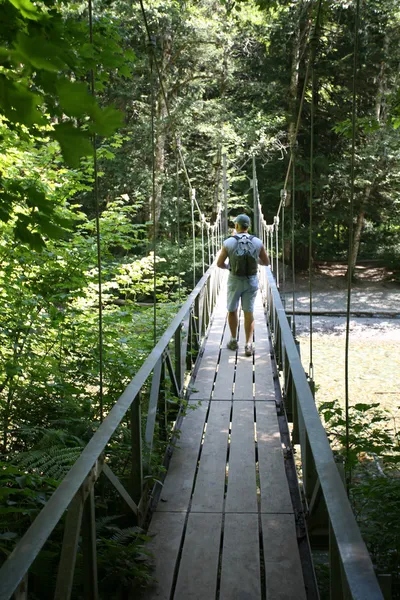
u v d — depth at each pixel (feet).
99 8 24.85
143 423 13.28
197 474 12.44
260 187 85.20
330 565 6.14
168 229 71.10
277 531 10.11
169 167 71.56
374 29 58.95
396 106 19.36
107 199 66.80
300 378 9.70
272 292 22.27
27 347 17.34
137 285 25.40
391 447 12.41
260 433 14.58
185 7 59.62
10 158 17.07
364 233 100.01
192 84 71.15
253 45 75.66
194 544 9.77
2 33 4.23
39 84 3.29
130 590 8.56
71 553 6.22
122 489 9.15
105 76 10.94
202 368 20.56
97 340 18.34
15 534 8.28
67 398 15.05
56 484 9.15
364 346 57.57
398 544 10.75
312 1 27.12
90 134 3.30
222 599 8.38
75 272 18.22
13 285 18.03
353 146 8.31
